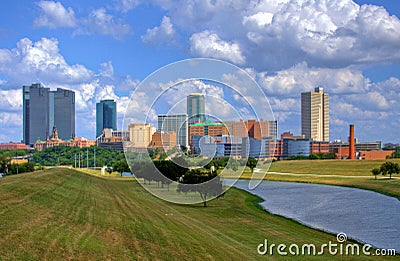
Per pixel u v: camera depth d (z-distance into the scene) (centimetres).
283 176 11050
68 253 1878
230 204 4966
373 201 6072
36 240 1983
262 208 5134
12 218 2355
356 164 13438
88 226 2512
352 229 3784
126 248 2123
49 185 4125
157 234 2561
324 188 8169
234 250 2509
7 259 1675
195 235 2770
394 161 14025
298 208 5250
